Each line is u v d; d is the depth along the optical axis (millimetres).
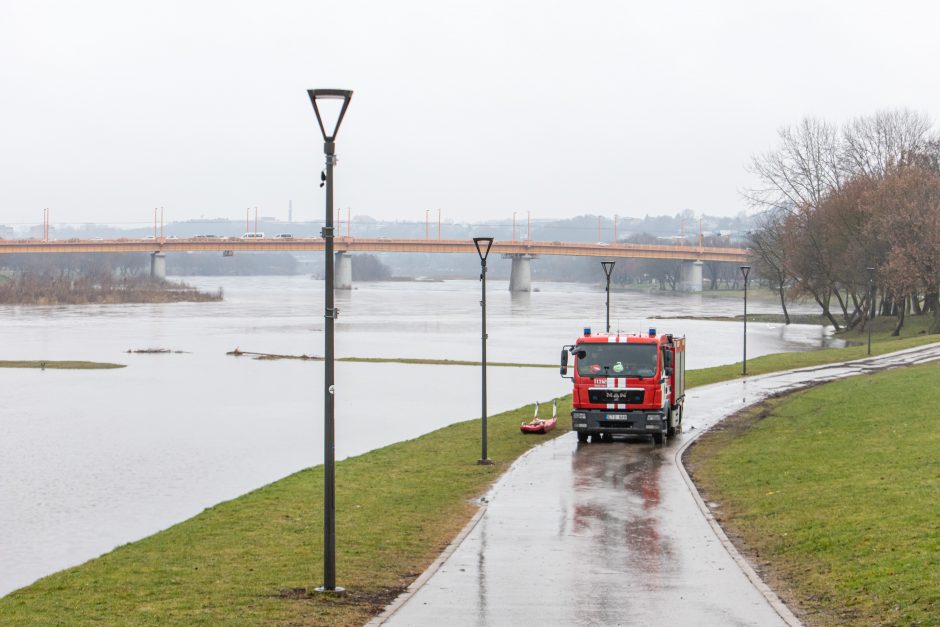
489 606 18312
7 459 47438
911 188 104438
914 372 55656
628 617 17500
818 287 125812
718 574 20453
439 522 26344
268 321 153750
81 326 141500
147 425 58375
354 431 55406
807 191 131625
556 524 25672
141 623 17281
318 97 18672
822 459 32438
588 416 39625
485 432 37000
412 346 113875
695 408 51812
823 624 16703
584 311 183625
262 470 44688
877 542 20828
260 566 21828
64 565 29312
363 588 19812
